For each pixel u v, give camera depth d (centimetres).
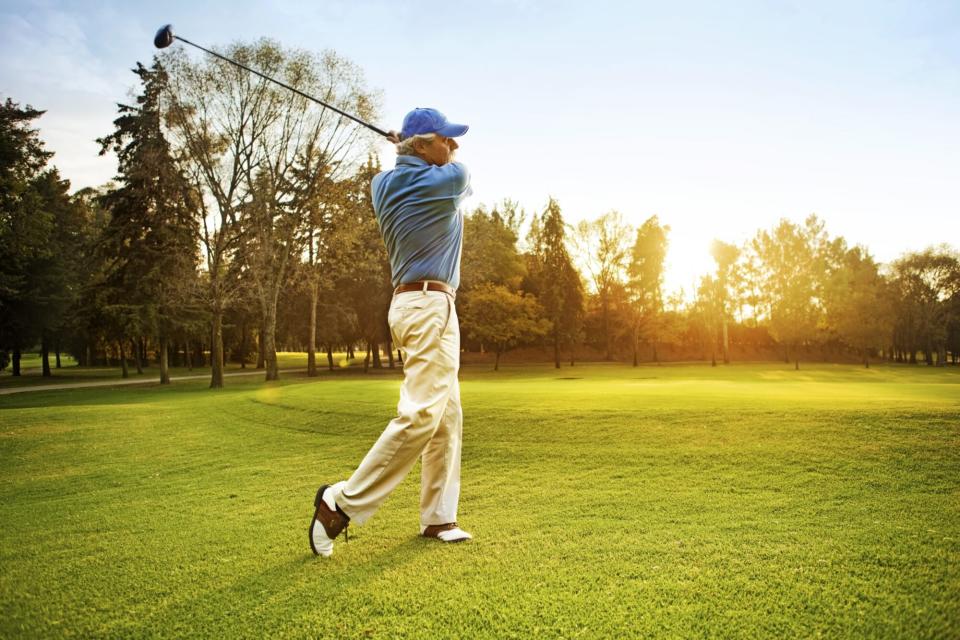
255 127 2662
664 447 562
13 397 2258
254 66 2631
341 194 2831
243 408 1091
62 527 368
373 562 280
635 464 516
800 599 225
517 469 531
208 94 2550
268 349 2878
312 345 3744
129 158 2880
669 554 282
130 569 278
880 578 242
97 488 522
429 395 302
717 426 616
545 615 216
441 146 319
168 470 599
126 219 2844
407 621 214
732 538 305
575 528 334
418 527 346
